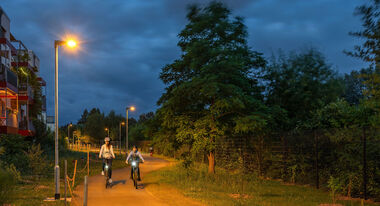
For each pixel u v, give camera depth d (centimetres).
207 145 1590
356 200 1010
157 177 1655
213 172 1734
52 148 3666
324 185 1240
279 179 1535
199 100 1630
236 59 1544
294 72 1891
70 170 1936
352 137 1086
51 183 1341
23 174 1509
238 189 1202
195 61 1581
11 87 2442
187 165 1770
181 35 1727
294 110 1884
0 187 835
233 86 1454
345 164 1119
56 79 1022
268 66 1900
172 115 1673
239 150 1836
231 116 1596
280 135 1552
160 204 923
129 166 2553
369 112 1143
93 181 1498
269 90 1916
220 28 1609
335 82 1872
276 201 982
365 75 1108
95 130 8688
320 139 1266
